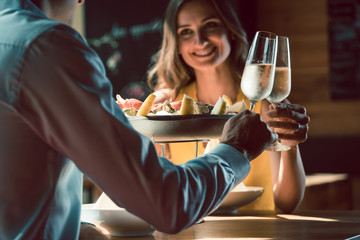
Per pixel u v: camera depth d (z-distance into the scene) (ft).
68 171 2.67
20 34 2.45
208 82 6.90
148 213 2.53
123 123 2.45
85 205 4.54
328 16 16.99
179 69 6.99
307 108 17.39
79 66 2.40
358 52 16.79
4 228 2.49
